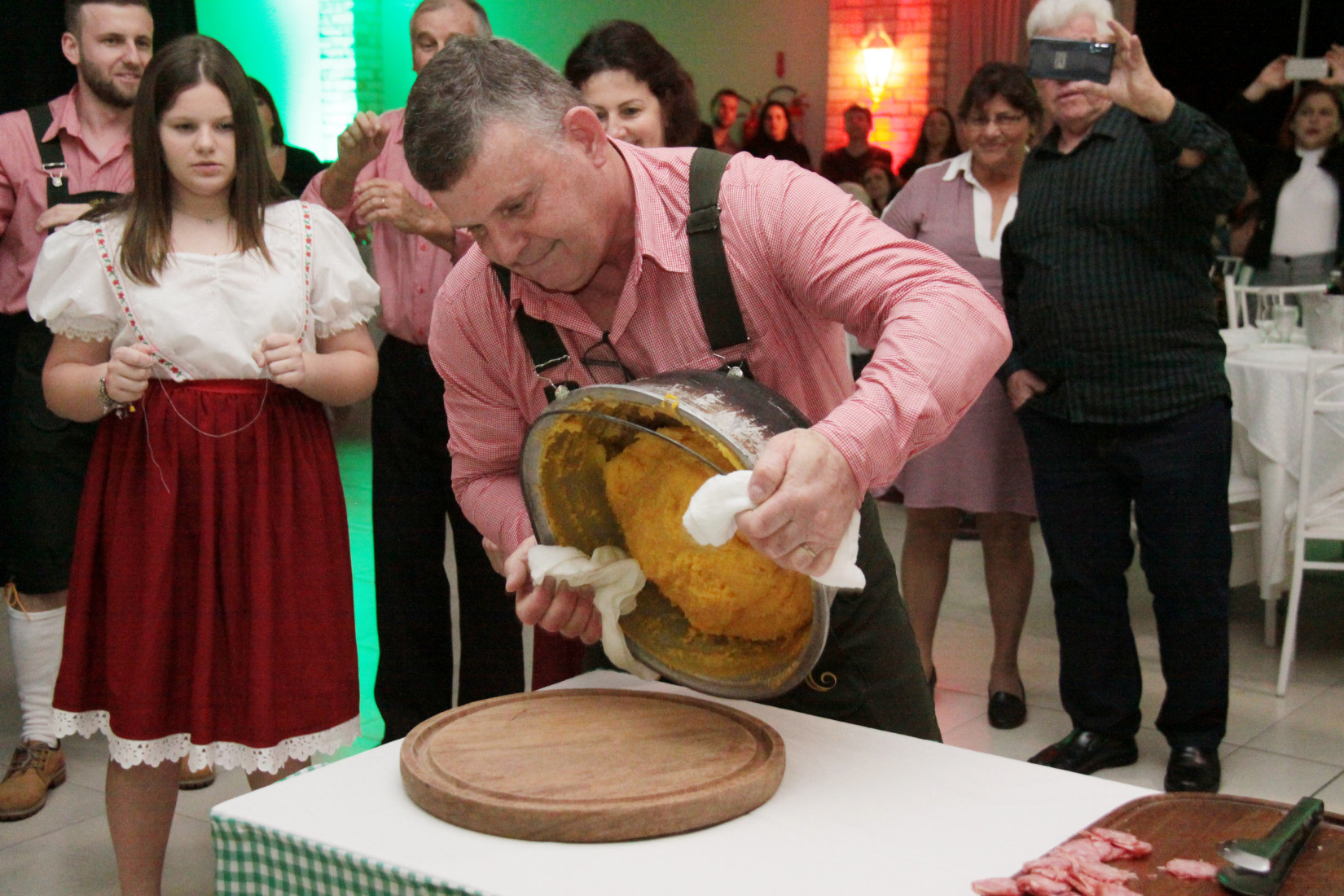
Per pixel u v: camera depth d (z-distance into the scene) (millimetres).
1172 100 2426
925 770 1199
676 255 1291
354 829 1075
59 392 1923
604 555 1271
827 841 1046
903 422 1056
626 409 1167
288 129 7934
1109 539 2734
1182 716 2709
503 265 1203
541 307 1354
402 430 2619
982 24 8055
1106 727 2826
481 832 1062
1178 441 2586
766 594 1157
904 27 8180
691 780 1096
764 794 1110
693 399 1079
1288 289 4023
